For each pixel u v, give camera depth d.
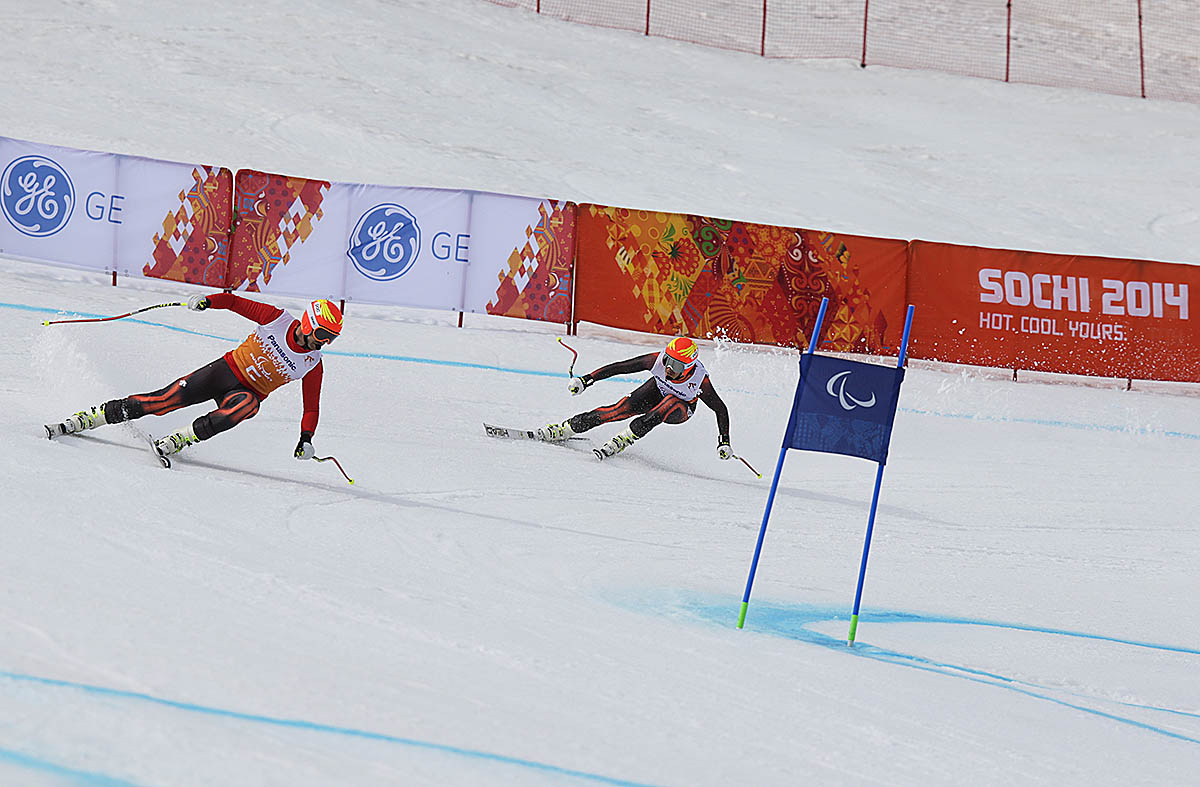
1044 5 149.62
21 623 11.49
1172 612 24.44
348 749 9.79
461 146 80.00
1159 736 15.97
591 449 35.44
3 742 8.52
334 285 52.06
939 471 38.81
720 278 54.25
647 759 11.16
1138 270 56.12
